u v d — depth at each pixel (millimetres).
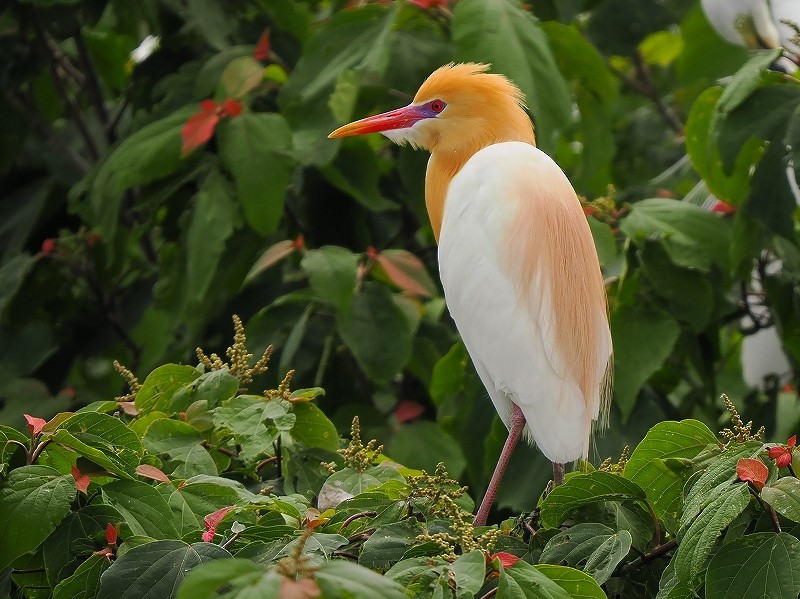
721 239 8484
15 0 11117
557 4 10500
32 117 12039
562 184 7250
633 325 8383
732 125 8086
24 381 10312
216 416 6160
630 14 12422
